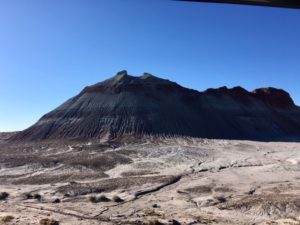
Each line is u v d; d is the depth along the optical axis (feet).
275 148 399.44
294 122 641.40
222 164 292.61
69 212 150.00
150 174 256.11
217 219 138.31
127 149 365.61
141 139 432.66
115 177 249.55
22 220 127.03
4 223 120.37
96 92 575.79
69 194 192.03
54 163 301.02
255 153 359.46
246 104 633.20
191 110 553.23
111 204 168.86
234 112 586.86
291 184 209.26
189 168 276.21
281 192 185.16
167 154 340.18
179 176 242.17
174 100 567.59
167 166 287.07
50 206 163.94
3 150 406.82
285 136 556.51
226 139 477.36
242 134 523.70
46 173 265.75
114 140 431.02
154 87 588.09
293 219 137.49
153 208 159.43
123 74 618.03
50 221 124.16
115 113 508.94
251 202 160.45
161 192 196.95
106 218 139.23
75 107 542.16
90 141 437.99
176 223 129.70
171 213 148.36
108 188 204.85
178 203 169.37
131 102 533.14
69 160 310.04
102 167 285.02
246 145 412.36
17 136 510.17
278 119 630.74
